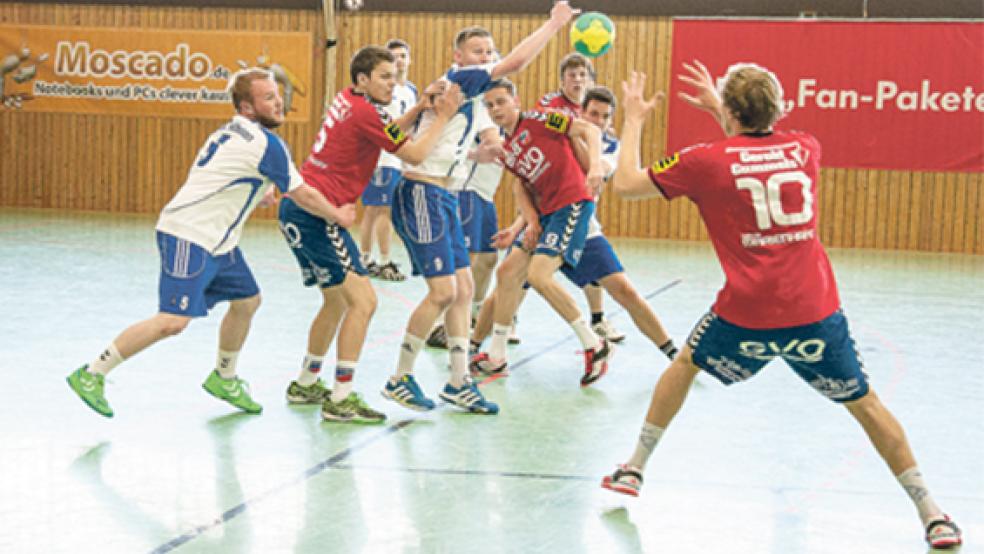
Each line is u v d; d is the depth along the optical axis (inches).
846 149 590.9
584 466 177.0
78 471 166.6
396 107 389.7
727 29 595.2
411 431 196.7
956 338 308.2
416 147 197.5
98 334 276.8
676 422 207.0
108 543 136.7
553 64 616.4
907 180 587.2
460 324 214.1
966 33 571.8
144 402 211.0
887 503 159.9
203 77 649.0
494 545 139.4
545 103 265.6
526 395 229.8
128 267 414.0
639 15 606.9
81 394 189.0
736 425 205.3
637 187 147.9
